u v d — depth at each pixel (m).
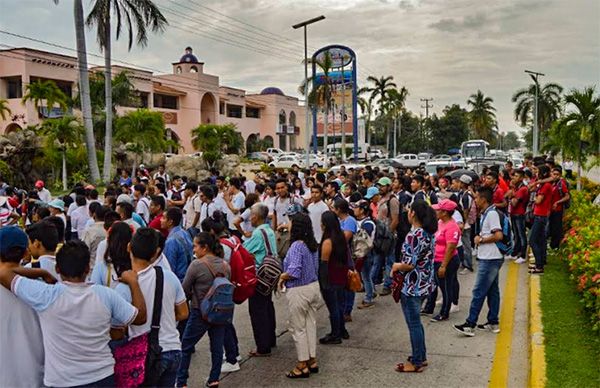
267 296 7.25
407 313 6.52
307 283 6.51
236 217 11.56
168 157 45.97
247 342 7.92
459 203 11.41
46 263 4.57
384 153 86.75
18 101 46.44
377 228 9.62
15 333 3.87
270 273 7.15
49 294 3.80
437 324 8.44
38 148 35.75
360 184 15.22
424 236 6.39
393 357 7.10
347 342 7.72
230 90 72.00
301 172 20.12
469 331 7.75
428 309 8.89
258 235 7.46
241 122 74.81
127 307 4.11
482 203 7.71
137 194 11.97
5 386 3.83
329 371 6.68
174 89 63.25
